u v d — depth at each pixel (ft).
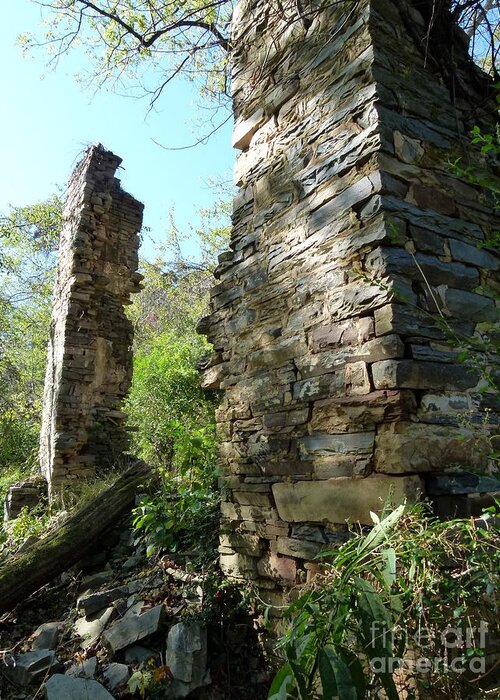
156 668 8.71
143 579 11.89
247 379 10.78
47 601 12.93
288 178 10.40
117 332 26.78
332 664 4.66
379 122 8.39
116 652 9.49
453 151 9.37
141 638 9.41
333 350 8.63
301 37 10.63
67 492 22.20
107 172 27.86
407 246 8.16
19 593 12.33
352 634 5.92
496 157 10.31
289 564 9.19
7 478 31.37
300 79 10.48
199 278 47.34
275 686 4.95
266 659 9.16
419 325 7.81
